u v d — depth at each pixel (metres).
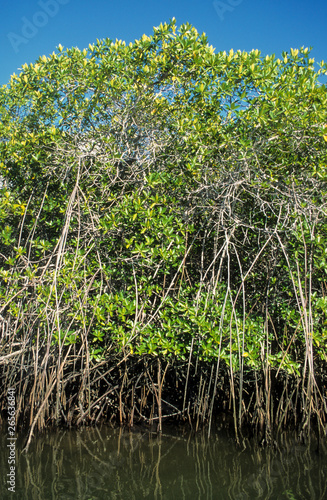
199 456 4.98
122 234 5.89
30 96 7.25
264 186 5.31
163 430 5.80
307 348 4.91
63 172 6.21
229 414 6.44
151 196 5.47
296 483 4.30
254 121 5.65
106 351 5.82
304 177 5.62
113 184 6.20
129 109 6.36
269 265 5.72
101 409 5.95
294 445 5.27
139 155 6.36
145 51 6.32
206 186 5.41
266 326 5.40
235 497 4.04
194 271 6.51
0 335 6.03
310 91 5.74
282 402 5.77
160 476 4.48
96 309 5.30
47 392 5.34
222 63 5.95
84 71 6.62
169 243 5.55
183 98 6.56
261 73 5.70
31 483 4.32
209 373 6.02
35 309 5.75
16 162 6.40
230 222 5.53
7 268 7.06
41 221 6.61
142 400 6.17
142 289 5.62
